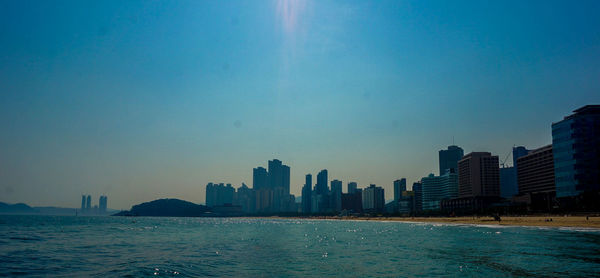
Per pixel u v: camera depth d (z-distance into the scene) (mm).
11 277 37906
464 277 37750
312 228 169500
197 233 120625
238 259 51812
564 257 50656
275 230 146875
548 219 160375
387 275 39312
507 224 159000
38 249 64562
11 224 192250
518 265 44531
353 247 69125
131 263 47312
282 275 39406
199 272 40938
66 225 188875
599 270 40844
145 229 151500
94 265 45656
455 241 78250
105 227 168375
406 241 81562
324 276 38906
